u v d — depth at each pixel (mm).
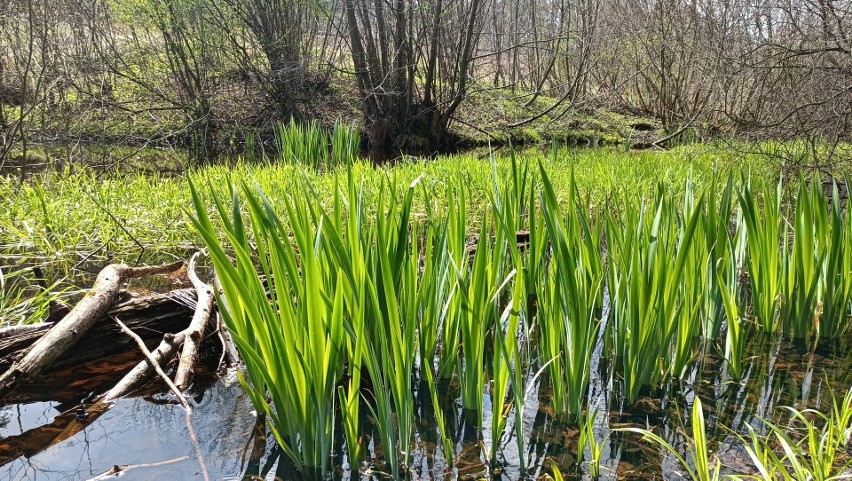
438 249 3582
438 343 4129
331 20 19875
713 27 15047
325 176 8578
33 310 4293
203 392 3607
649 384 3576
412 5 18297
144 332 4016
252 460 2926
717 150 11523
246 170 9992
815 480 2361
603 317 4629
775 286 4133
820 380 3689
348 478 2799
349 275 2697
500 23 26703
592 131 21969
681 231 4004
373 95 18781
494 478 2777
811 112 7812
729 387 3611
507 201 4016
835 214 3982
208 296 4203
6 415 3363
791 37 8984
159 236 6695
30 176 10312
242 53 19234
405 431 2791
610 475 2793
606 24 22562
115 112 16781
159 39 19969
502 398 2811
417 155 18531
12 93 14945
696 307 3471
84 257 5988
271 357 2773
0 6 11641
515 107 22625
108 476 2770
